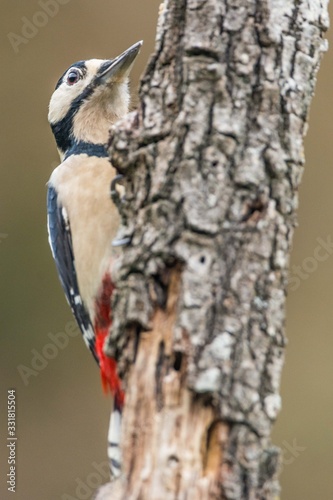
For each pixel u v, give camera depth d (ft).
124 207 22.54
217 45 21.85
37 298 55.47
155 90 22.75
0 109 55.36
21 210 55.93
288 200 21.70
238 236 20.85
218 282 20.44
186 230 20.80
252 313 20.47
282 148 21.85
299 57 22.66
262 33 22.27
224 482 19.48
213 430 19.94
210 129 21.42
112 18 56.08
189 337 19.99
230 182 21.18
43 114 55.72
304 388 53.98
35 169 56.03
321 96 56.24
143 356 20.79
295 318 55.06
